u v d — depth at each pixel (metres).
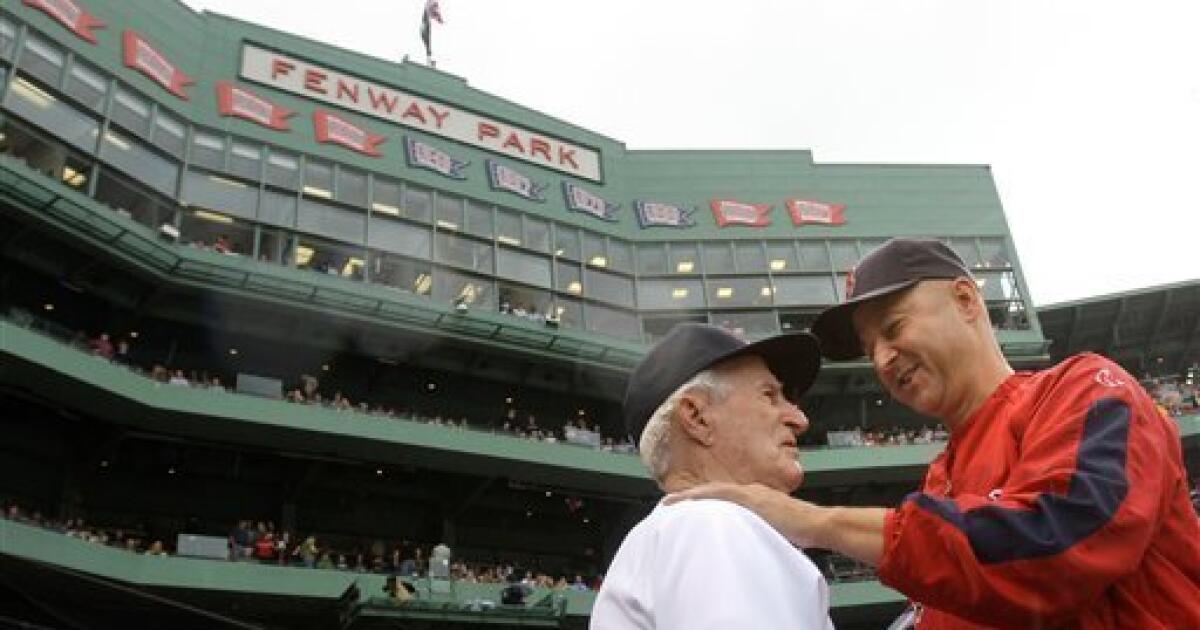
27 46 27.19
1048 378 2.30
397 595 26.08
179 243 28.52
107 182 27.66
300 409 27.78
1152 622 1.96
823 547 2.04
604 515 34.69
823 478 34.75
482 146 36.62
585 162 38.91
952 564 1.88
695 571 1.72
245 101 32.19
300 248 30.92
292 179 31.84
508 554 33.56
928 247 2.69
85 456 27.09
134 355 28.91
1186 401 36.91
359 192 32.94
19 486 26.22
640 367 2.42
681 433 2.27
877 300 2.68
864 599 31.03
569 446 31.52
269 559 26.61
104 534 25.47
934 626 2.48
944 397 2.61
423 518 32.50
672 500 2.00
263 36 33.72
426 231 33.59
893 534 1.95
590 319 35.44
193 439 27.22
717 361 2.28
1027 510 1.87
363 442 28.73
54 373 24.09
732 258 38.44
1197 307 39.72
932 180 41.38
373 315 30.73
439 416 33.47
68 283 26.89
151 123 29.59
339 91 34.41
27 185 24.95
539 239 35.97
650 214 38.81
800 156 41.19
